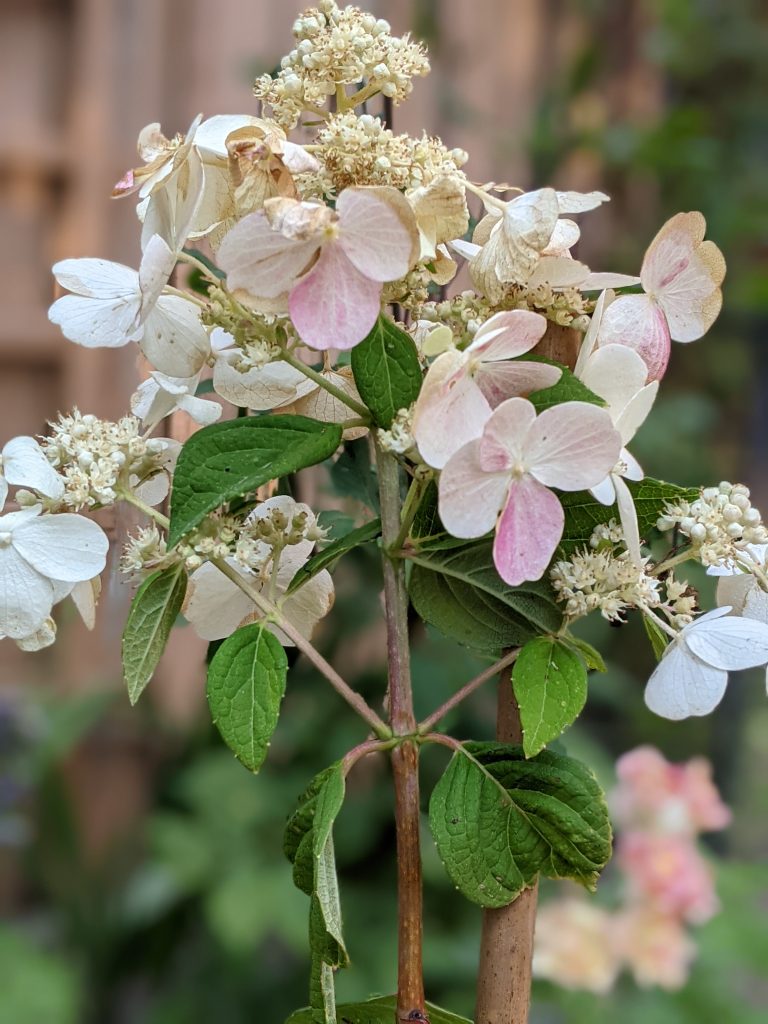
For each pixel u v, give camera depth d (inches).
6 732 49.2
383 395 16.0
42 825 48.6
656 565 16.8
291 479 20.5
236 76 49.6
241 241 15.2
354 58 16.1
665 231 16.5
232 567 17.0
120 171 52.4
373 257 15.3
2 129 51.3
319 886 15.3
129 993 49.3
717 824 40.5
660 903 38.9
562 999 41.7
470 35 60.1
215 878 44.4
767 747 68.5
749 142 67.0
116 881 48.8
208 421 17.2
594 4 64.4
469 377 15.5
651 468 56.8
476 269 16.1
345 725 37.5
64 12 52.2
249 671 16.1
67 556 16.3
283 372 17.6
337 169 15.8
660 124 56.6
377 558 23.9
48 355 51.7
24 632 16.3
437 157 15.9
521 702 15.9
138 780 50.7
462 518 15.5
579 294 16.8
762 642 16.1
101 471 16.2
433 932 42.2
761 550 17.0
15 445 16.3
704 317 17.0
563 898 42.5
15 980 44.4
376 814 38.1
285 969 47.9
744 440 69.6
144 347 16.7
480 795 16.5
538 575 15.6
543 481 15.5
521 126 58.8
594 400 15.7
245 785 45.3
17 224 51.8
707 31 67.4
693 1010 43.2
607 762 49.1
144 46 52.3
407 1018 16.4
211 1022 44.9
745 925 45.8
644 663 54.4
